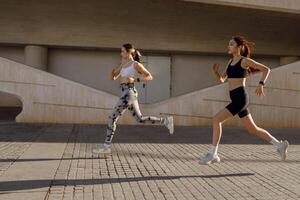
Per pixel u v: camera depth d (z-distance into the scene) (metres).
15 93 13.24
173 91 22.58
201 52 22.16
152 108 13.35
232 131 12.45
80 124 13.31
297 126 14.17
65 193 4.72
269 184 5.34
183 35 21.36
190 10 19.75
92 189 4.94
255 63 6.00
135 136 10.59
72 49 21.47
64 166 6.28
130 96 7.15
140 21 20.41
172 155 7.61
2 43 20.03
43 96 13.36
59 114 13.41
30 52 20.23
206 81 22.97
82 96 13.46
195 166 6.53
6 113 17.66
